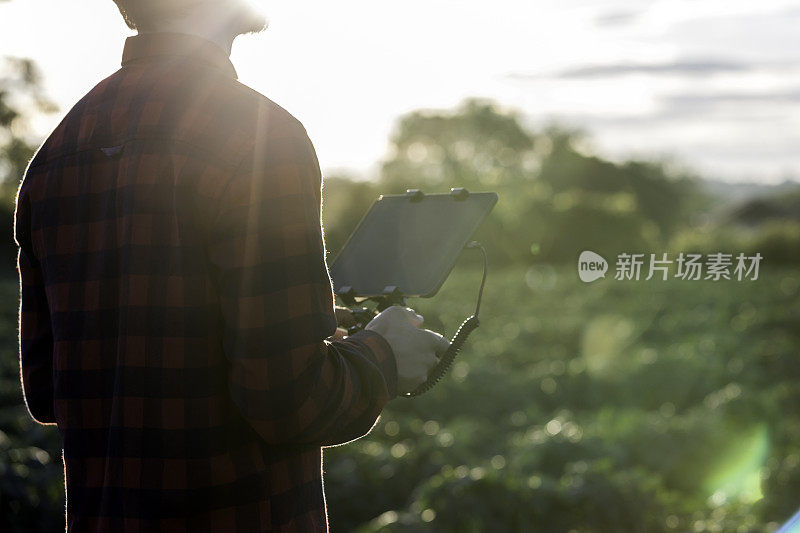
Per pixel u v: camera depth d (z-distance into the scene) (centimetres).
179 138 128
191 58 137
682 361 1061
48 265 142
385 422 735
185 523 129
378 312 161
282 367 122
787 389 880
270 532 133
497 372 987
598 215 3112
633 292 2080
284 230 124
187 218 125
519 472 530
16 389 785
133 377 129
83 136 139
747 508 494
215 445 129
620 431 674
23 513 444
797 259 3203
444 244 158
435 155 6962
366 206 3112
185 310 126
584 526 452
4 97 3872
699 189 7575
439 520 438
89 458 138
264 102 132
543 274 2544
